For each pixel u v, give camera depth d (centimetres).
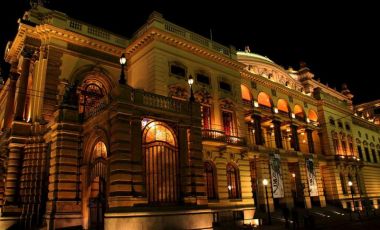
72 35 2562
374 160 5862
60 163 1919
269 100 3803
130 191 1587
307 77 4888
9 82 2900
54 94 2378
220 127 2864
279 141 3681
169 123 1912
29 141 2269
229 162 2770
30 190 2144
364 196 4906
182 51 2773
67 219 1844
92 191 1911
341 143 4844
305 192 3759
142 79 2645
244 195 2797
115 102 1678
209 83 2923
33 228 1972
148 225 1567
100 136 1817
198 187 1883
